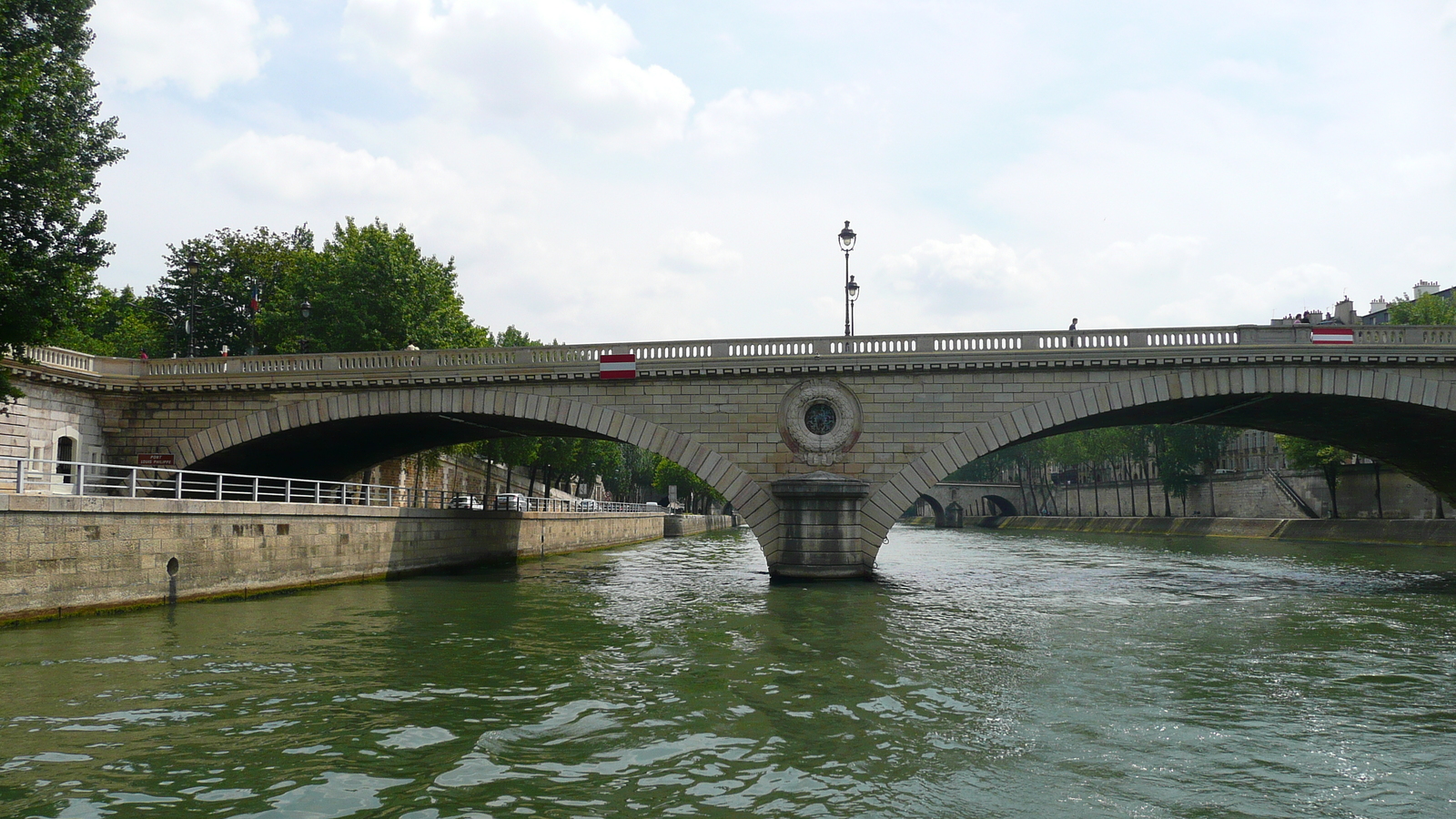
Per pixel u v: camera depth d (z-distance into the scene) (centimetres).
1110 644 2328
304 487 5612
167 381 4238
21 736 1359
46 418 3969
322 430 4475
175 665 1875
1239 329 3875
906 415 3956
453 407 4166
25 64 2841
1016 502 15650
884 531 3916
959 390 3938
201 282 7212
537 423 4519
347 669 1878
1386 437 4853
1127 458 12512
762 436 4016
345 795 1128
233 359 4312
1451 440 4531
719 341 4059
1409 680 1916
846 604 3120
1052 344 3931
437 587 3638
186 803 1095
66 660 1903
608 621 2658
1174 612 3017
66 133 3008
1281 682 1880
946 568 5078
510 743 1357
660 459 12888
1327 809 1152
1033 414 3891
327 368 4284
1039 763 1313
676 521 10694
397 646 2156
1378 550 6612
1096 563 5497
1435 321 7269
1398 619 2855
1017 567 5169
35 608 2284
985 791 1195
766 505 3981
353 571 3688
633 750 1337
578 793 1156
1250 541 8412
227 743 1336
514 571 4647
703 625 2570
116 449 4291
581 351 4153
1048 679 1884
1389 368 3819
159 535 2675
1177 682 1877
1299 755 1370
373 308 5703
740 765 1277
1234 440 12188
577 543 6862
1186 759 1347
